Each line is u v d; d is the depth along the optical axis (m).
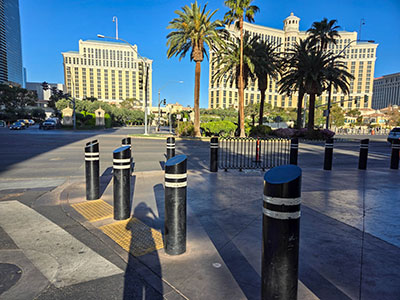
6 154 13.34
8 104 90.69
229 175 8.38
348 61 107.94
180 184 3.25
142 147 18.55
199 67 29.30
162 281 2.71
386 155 16.45
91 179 5.54
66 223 4.34
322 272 2.88
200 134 30.86
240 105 30.16
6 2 165.75
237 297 2.45
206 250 3.41
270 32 112.88
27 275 2.82
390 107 113.88
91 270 2.93
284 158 13.33
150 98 159.25
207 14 27.81
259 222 4.40
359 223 4.35
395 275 2.84
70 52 147.25
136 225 4.25
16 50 179.50
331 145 9.66
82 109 71.69
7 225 4.23
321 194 6.17
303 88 33.91
